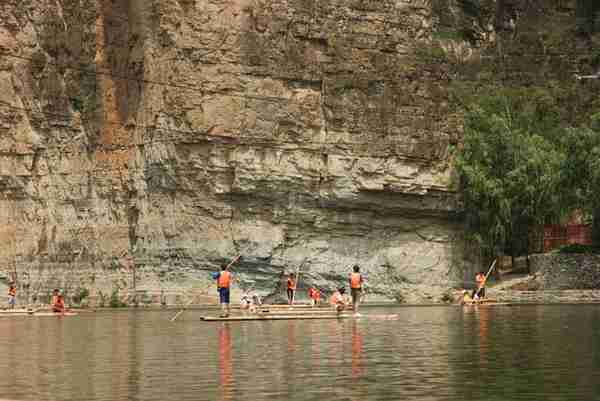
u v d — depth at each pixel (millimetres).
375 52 92875
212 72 88625
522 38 105312
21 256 93750
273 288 88812
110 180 92438
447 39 100938
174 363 30547
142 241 90000
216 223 88250
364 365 29000
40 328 52312
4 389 25141
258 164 88688
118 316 67188
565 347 33781
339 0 92125
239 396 23172
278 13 90188
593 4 108250
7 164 94438
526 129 99188
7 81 94625
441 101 94500
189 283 87812
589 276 85875
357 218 91625
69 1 94750
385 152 91562
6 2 94688
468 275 93562
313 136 90438
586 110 102250
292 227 89938
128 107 92125
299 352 33406
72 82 94250
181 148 88500
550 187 90875
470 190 91938
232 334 43062
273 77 89750
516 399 22172
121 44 92750
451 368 27922
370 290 90812
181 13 89125
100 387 25266
